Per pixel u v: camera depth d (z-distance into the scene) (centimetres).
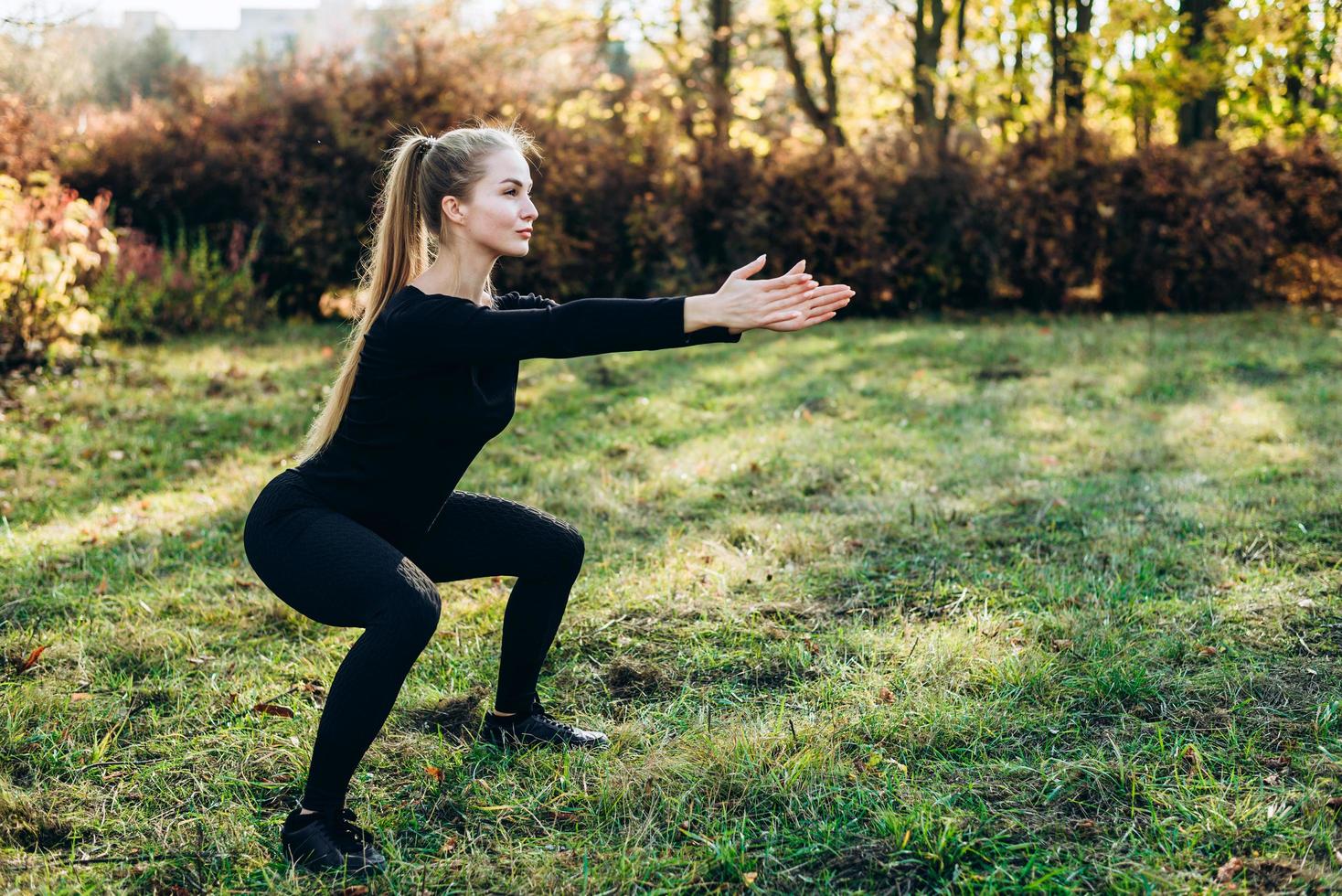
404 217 252
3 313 836
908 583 414
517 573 281
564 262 1229
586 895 233
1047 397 752
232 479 578
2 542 473
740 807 264
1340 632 351
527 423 717
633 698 329
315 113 1202
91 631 380
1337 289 1265
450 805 271
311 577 237
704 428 693
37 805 268
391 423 240
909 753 285
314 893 234
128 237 1102
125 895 237
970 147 1301
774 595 405
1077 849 242
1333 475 521
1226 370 832
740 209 1245
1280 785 262
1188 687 315
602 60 1925
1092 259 1252
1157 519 476
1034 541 455
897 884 233
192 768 290
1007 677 321
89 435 666
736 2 1916
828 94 1930
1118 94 1383
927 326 1156
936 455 599
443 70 1252
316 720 313
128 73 2323
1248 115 1384
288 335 1084
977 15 1659
